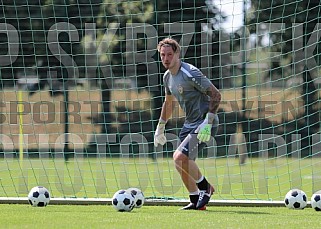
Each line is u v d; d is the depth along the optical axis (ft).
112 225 78.69
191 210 99.76
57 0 208.23
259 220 85.61
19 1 207.31
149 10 200.64
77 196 131.85
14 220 83.66
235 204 108.37
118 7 205.87
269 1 183.93
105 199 109.91
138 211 97.30
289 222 83.35
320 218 88.94
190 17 196.54
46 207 102.78
